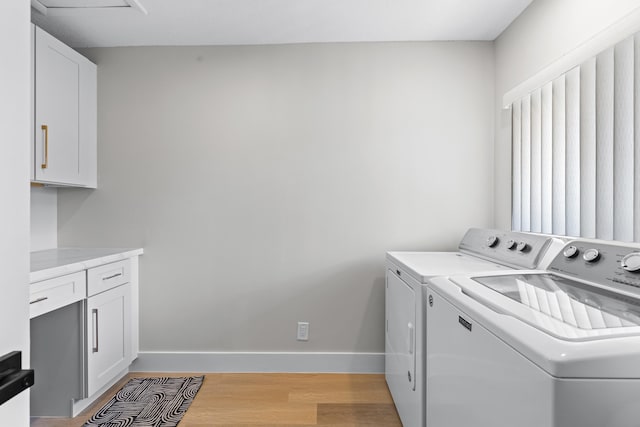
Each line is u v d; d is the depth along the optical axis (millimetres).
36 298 1743
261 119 2682
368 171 2668
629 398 717
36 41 2068
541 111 2020
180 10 2227
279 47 2674
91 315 2129
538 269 1622
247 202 2688
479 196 2650
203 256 2693
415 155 2660
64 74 2311
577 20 1755
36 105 2076
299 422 2047
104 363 2252
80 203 2688
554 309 998
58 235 2682
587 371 718
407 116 2658
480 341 1047
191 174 2684
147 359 2676
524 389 824
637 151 1359
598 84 1546
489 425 996
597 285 1238
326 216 2678
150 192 2688
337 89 2668
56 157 2242
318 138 2672
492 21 2373
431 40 2641
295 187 2678
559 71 1799
